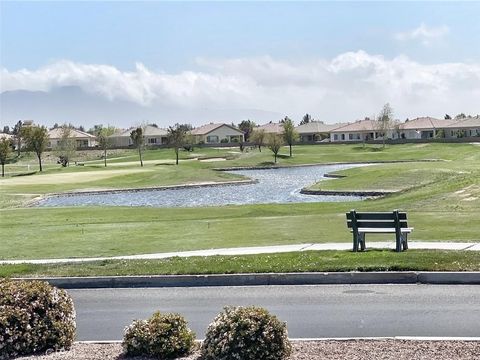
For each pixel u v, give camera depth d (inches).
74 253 821.9
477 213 1067.9
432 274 568.1
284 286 580.1
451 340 380.8
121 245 884.6
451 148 4355.3
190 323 461.4
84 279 615.2
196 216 1355.8
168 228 1071.6
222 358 329.4
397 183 2204.7
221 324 337.7
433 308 478.0
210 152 5300.2
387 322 442.0
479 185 1358.3
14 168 4471.0
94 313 508.1
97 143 6953.7
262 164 4148.6
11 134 7140.8
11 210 1651.1
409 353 351.3
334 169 3654.0
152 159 4835.1
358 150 4879.4
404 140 5226.4
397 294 529.0
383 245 758.5
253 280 593.0
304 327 436.1
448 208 1166.3
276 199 2105.1
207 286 594.9
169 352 355.3
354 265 601.3
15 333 363.6
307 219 1128.8
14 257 799.7
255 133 5374.0
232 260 660.1
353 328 429.7
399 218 685.3
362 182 2287.2
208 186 2787.9
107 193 2571.4
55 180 3036.4
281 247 781.3
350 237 869.2
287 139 4778.5
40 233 1049.5
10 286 377.1
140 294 572.4
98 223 1219.2
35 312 373.4
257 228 1021.2
